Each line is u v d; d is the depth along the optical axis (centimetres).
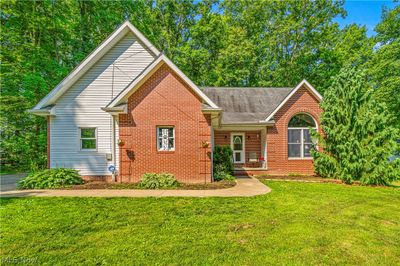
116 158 1191
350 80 1198
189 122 1052
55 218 591
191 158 1050
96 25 1842
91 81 1202
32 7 1644
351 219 596
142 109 1046
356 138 1151
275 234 496
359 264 385
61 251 424
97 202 735
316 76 2675
